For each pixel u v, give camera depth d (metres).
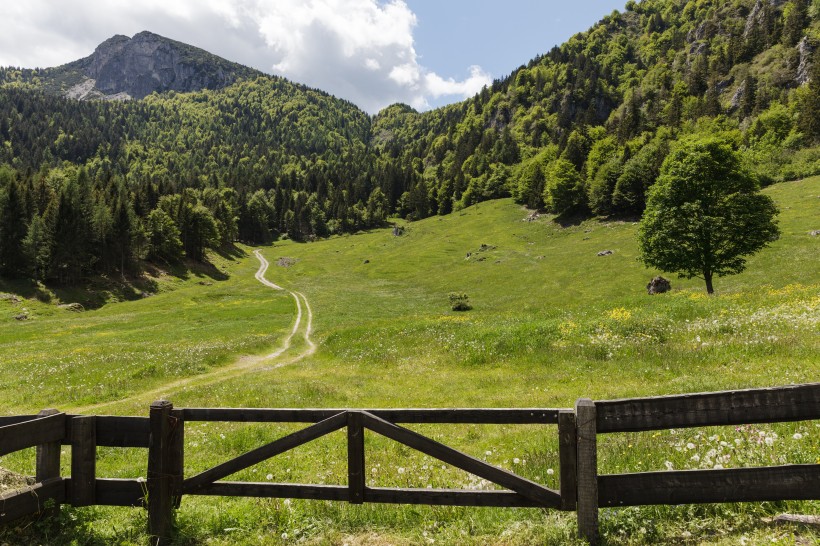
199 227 126.88
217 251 145.50
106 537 5.95
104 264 99.38
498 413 5.32
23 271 87.75
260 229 185.75
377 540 5.70
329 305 73.88
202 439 12.48
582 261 79.75
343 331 36.06
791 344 15.66
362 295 85.19
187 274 114.44
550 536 5.29
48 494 5.93
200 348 35.62
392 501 5.58
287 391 18.77
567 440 5.17
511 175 181.00
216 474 5.89
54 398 20.06
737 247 39.47
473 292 75.88
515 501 5.34
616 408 5.09
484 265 93.75
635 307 26.69
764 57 193.12
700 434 8.10
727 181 40.22
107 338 49.34
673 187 41.62
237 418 5.90
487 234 128.50
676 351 17.62
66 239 88.44
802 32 188.38
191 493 5.98
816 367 13.18
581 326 22.83
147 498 5.92
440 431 12.27
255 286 103.62
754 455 6.45
